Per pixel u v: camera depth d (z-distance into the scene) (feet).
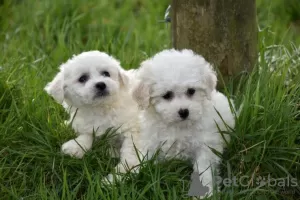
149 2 27.12
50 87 16.56
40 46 23.08
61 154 15.53
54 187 14.65
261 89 16.47
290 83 17.33
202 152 15.26
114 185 14.02
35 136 16.30
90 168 15.11
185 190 14.49
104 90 15.78
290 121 15.60
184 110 14.44
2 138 16.17
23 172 15.29
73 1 25.54
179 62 14.84
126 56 21.08
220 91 17.70
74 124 16.67
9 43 23.03
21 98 17.93
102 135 16.17
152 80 14.87
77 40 22.61
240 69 17.61
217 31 17.19
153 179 14.15
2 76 18.39
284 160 15.06
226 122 15.69
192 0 17.11
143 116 15.81
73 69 16.20
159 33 23.88
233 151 15.34
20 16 25.29
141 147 15.71
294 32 24.81
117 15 25.72
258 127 15.64
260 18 25.59
